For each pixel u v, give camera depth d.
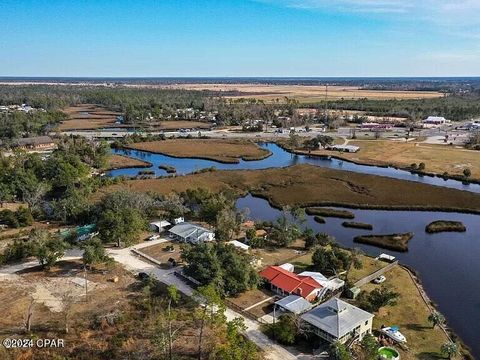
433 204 105.44
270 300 59.88
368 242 83.25
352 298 60.72
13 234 79.94
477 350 51.09
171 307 55.75
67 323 51.44
